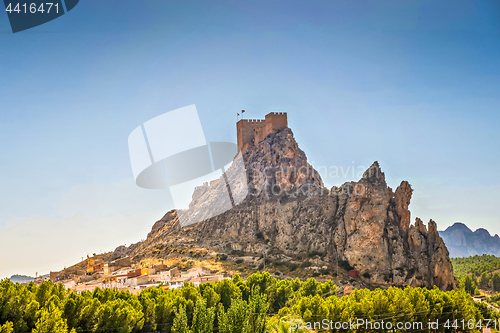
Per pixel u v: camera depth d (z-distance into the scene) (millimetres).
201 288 107500
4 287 76000
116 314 77875
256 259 196875
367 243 179750
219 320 74688
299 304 101688
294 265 185125
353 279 172500
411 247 179000
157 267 192500
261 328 74250
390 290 109125
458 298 111625
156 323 88250
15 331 67688
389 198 190875
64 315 74000
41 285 78938
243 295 117938
